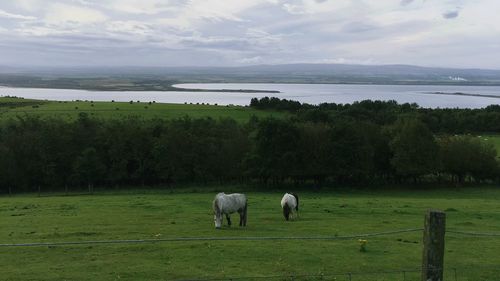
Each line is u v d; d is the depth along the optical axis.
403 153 76.38
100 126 85.06
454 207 42.56
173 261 21.09
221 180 82.19
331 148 75.50
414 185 79.06
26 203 45.06
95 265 20.36
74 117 97.69
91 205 42.50
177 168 78.56
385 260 21.86
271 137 74.81
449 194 68.00
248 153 76.94
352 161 75.69
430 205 43.84
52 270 19.62
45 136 77.56
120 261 21.02
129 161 80.56
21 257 21.59
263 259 21.58
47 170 75.62
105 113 107.25
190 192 69.12
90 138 80.94
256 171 74.69
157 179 82.06
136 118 94.50
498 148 95.44
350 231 28.69
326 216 35.84
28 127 81.81
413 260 21.94
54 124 82.38
